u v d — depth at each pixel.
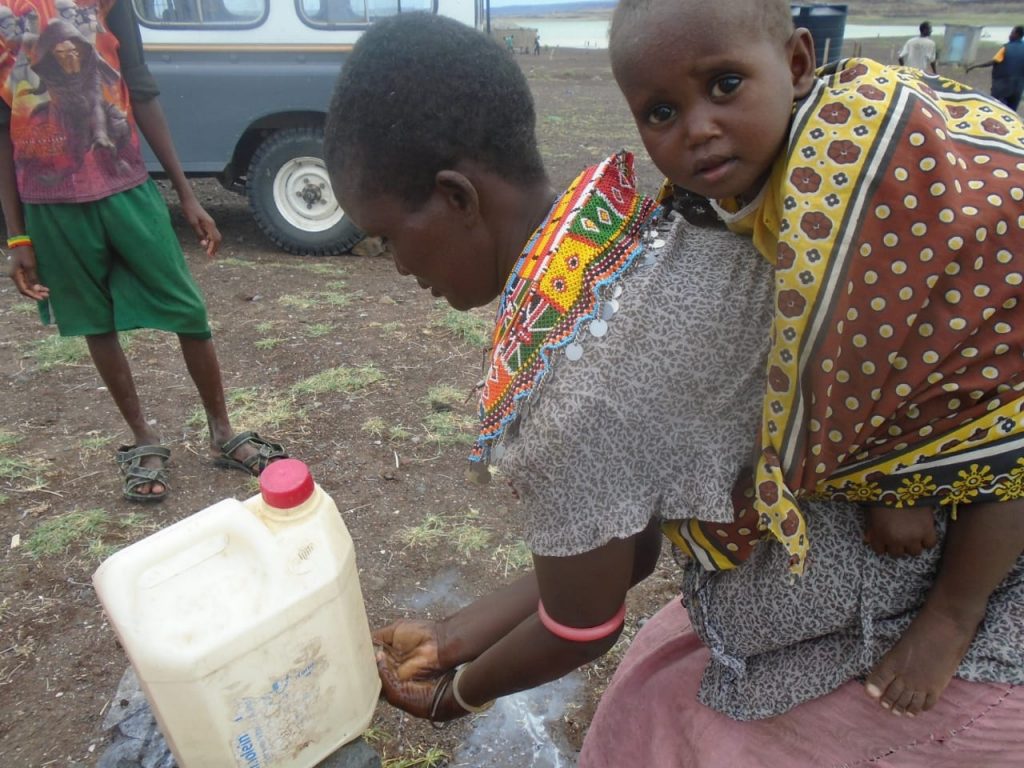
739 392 1.09
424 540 3.01
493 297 1.26
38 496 3.24
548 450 1.07
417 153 1.07
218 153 6.15
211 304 5.30
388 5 6.05
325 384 4.12
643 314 1.06
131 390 3.26
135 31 2.97
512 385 1.08
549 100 17.83
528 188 1.16
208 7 5.86
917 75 1.10
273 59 5.99
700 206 1.17
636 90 1.03
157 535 1.34
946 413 1.06
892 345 1.00
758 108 0.98
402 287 5.76
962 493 1.08
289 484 1.38
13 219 2.88
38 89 2.70
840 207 0.97
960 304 0.99
